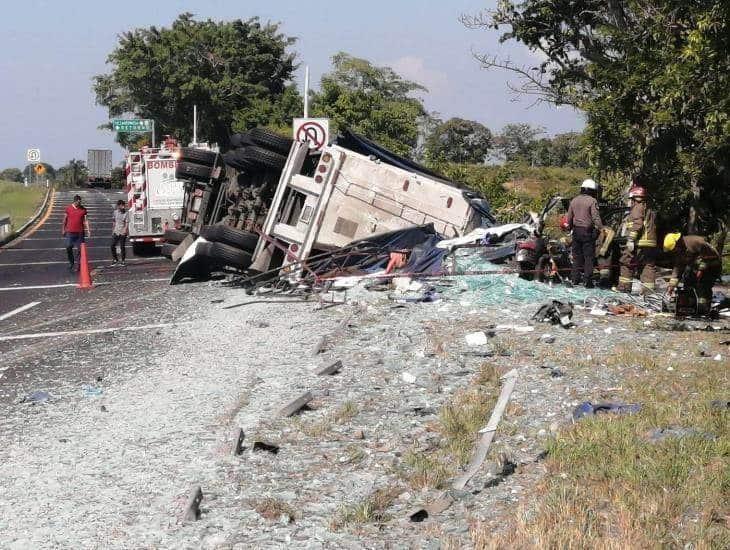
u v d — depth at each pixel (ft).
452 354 34.53
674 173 54.24
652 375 30.37
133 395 30.25
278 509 19.20
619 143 56.08
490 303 46.06
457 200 59.26
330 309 47.34
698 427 23.43
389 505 19.54
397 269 54.54
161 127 269.64
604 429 23.43
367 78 227.20
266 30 277.23
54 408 28.86
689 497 18.63
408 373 31.58
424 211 59.16
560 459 21.36
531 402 27.45
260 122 258.78
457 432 24.30
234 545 17.57
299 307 48.80
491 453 22.38
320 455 23.06
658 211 51.03
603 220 55.26
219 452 23.31
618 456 21.25
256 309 48.67
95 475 22.08
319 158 60.18
